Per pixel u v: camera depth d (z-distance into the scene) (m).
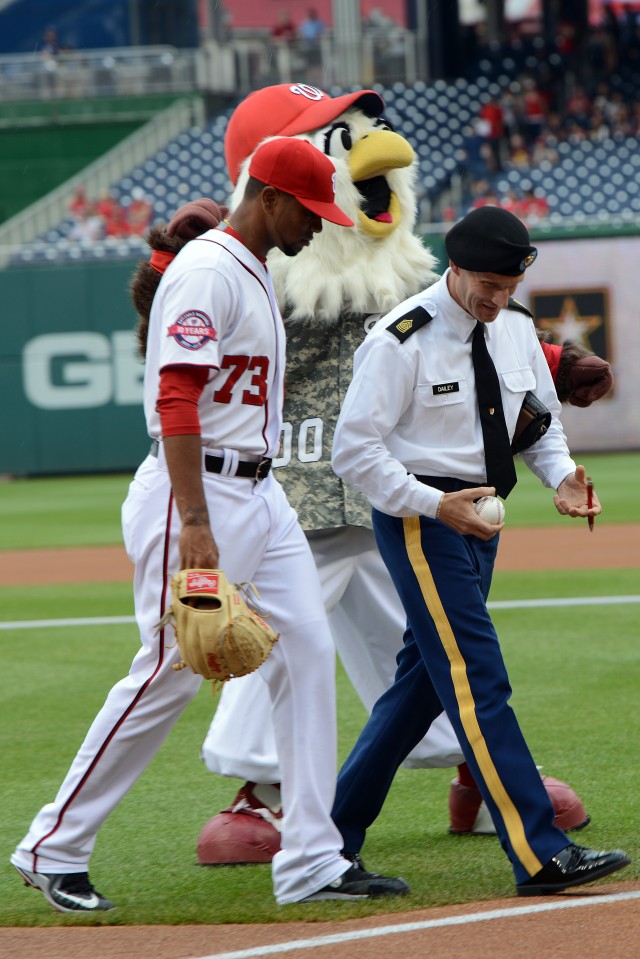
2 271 77.12
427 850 14.52
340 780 13.29
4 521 57.38
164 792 17.31
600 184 95.00
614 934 10.93
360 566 15.53
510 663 24.92
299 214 12.27
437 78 106.06
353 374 14.16
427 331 12.86
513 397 13.24
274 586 12.59
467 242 12.34
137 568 12.41
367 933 11.29
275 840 14.27
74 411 77.75
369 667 15.93
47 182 102.62
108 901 12.57
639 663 24.50
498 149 98.50
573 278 76.94
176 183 97.69
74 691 23.64
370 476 12.65
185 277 11.87
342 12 104.38
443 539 12.80
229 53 103.62
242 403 12.27
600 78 107.94
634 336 76.75
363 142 16.05
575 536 46.62
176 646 12.13
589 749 18.42
